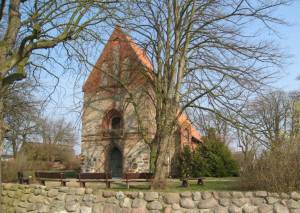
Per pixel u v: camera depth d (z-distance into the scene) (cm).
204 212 1258
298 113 3406
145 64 2725
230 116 2153
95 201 1423
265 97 2288
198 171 2945
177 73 2191
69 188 1502
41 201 1542
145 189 1591
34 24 1098
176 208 1295
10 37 1067
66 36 1134
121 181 1766
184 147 3125
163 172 1798
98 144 3334
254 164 1330
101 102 3362
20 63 1099
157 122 2230
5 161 2359
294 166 1228
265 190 1238
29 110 2558
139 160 3119
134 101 2862
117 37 2547
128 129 3200
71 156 5094
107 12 1187
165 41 2359
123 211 1357
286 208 1173
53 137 5006
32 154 3453
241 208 1220
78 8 1154
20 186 1667
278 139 1450
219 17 2209
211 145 3030
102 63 2933
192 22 2228
